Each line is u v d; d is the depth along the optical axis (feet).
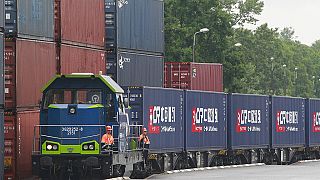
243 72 515.91
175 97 212.02
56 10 187.52
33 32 175.22
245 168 224.53
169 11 499.92
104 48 214.90
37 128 174.19
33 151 165.37
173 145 209.97
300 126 278.67
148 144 187.62
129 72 228.22
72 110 165.89
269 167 230.27
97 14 209.97
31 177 172.24
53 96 167.53
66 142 165.27
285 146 268.00
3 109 159.94
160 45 250.78
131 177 184.96
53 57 183.62
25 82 170.19
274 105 261.85
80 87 167.94
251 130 248.93
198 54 494.59
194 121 221.05
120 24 223.30
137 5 234.38
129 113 181.37
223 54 509.35
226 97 238.48
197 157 224.12
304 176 187.62
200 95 224.53
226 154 239.30
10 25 168.25
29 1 173.58
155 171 202.69
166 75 322.55
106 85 168.45
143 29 238.07
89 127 165.78
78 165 164.66
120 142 170.71
